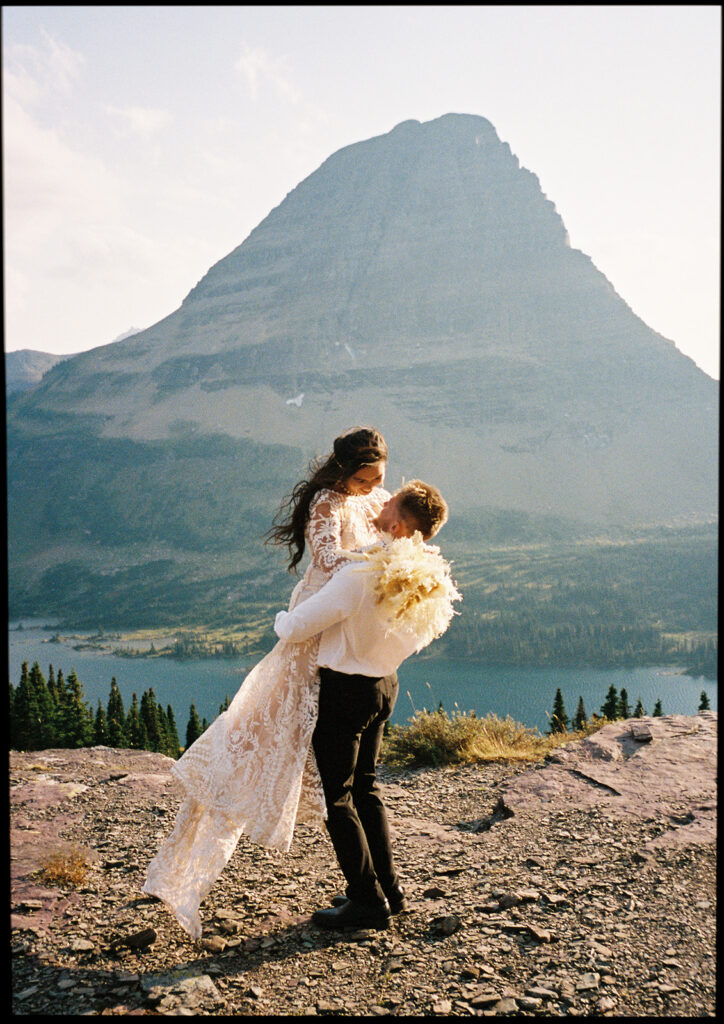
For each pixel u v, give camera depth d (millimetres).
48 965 2881
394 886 3344
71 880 3674
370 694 3166
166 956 2971
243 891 3643
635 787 4859
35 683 59781
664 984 2654
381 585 3006
